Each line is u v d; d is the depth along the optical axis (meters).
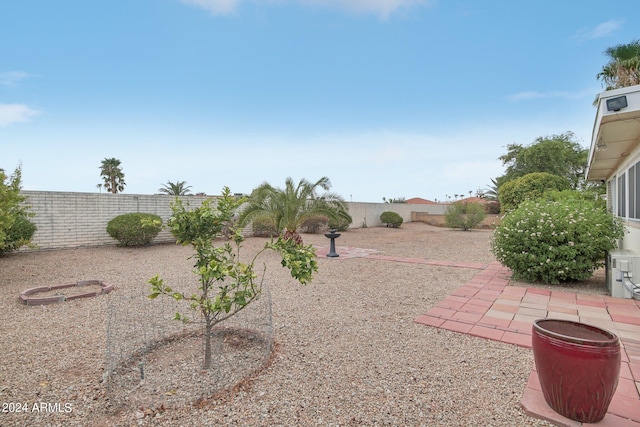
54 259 8.48
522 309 4.57
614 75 11.81
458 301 5.02
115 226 10.28
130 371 2.90
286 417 2.21
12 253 8.93
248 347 3.39
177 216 2.88
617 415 2.17
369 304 4.91
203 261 2.93
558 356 2.11
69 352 3.27
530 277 6.16
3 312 4.53
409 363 3.00
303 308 4.71
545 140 22.53
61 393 2.53
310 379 2.71
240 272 3.04
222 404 2.37
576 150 22.42
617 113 3.81
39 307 4.75
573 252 5.63
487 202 26.25
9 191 6.27
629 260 5.04
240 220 9.88
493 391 2.51
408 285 6.14
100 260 8.61
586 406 2.05
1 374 2.82
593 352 2.01
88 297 5.29
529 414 2.21
